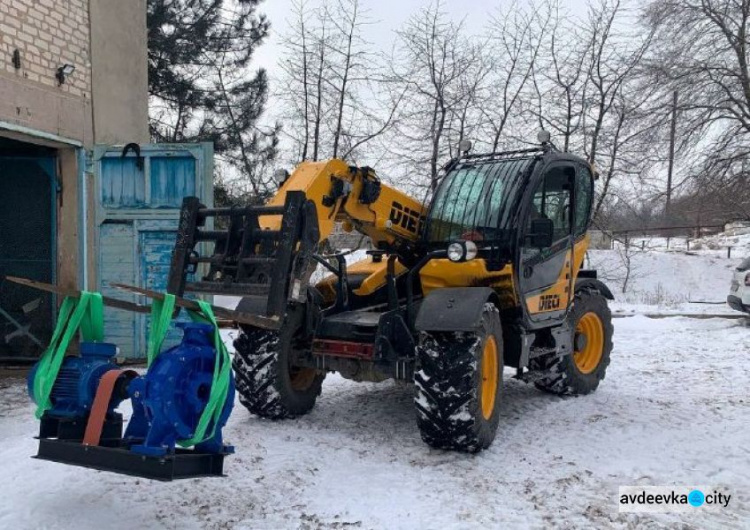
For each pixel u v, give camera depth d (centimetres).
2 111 684
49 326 832
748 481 410
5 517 345
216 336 320
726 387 674
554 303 568
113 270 800
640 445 476
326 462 438
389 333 483
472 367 432
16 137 733
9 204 828
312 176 461
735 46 1639
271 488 391
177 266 400
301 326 529
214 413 321
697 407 586
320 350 512
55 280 823
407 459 445
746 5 1614
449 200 554
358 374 505
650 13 1677
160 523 342
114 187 797
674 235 2992
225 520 347
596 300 654
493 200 526
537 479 410
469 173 563
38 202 830
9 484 394
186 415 313
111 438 328
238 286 383
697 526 347
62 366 335
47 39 754
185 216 406
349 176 492
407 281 506
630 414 559
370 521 347
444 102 1590
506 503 372
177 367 309
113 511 355
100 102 843
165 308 315
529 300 521
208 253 576
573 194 594
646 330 1080
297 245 386
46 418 330
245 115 1755
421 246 552
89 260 812
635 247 2361
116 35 880
